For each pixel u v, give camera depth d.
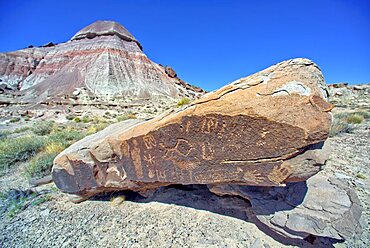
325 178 2.97
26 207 3.53
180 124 2.38
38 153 6.58
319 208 2.39
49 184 4.39
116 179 3.09
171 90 45.59
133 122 3.60
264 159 2.15
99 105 27.78
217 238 2.59
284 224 2.32
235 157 2.26
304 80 2.02
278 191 2.62
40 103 28.27
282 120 1.99
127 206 3.35
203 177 2.50
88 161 3.13
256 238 2.53
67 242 2.72
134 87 39.94
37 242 2.75
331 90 25.84
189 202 3.26
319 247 2.31
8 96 34.78
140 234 2.76
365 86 25.14
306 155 2.07
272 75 2.11
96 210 3.32
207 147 2.35
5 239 2.83
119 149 2.91
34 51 53.16
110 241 2.69
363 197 3.23
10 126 14.30
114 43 46.16
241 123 2.11
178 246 2.53
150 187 3.12
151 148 2.67
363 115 11.05
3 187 4.38
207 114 2.21
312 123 1.94
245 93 2.12
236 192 2.75
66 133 8.88
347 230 2.18
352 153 5.35
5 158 5.88
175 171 2.63
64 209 3.42
